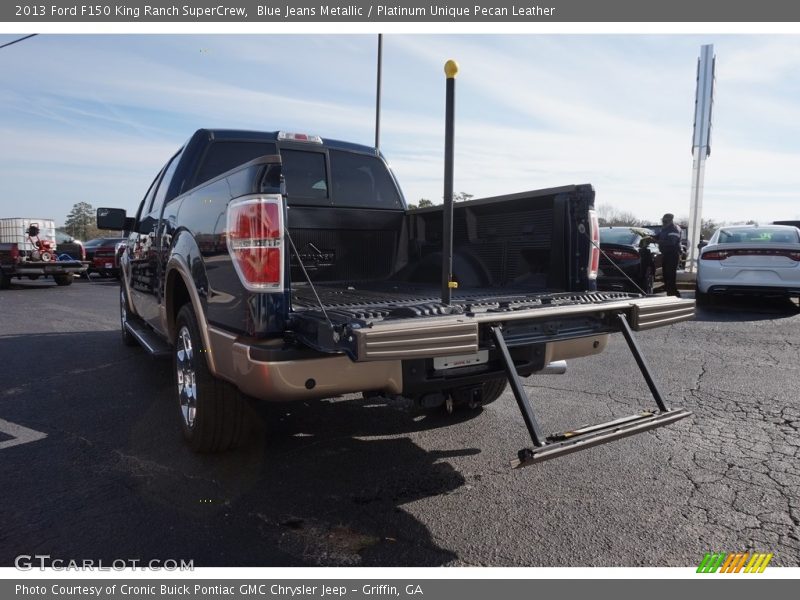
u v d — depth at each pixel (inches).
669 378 225.0
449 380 125.6
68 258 663.1
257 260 112.9
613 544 107.4
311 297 147.7
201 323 135.0
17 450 149.5
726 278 400.2
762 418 177.6
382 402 193.3
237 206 117.5
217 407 137.6
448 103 118.2
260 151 189.8
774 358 260.8
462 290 168.1
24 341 301.9
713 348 283.4
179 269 151.7
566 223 153.3
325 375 111.6
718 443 157.2
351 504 122.0
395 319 105.1
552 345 140.9
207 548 105.3
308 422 173.5
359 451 151.3
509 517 117.0
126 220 245.3
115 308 446.9
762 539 109.2
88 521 113.7
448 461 144.9
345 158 203.8
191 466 140.3
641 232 530.6
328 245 188.4
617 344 295.1
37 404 189.3
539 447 104.2
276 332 114.0
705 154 617.3
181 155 186.4
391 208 213.6
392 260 202.5
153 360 254.4
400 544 107.2
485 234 177.8
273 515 117.0
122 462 142.0
